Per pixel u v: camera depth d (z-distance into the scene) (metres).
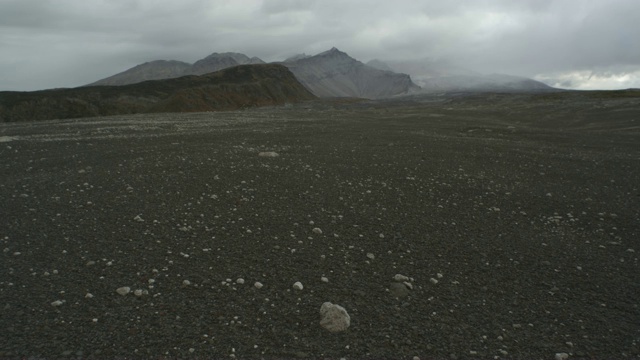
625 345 5.87
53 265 7.11
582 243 9.77
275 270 7.44
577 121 47.69
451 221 10.84
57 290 6.32
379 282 7.30
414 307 6.57
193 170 14.33
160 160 15.91
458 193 13.67
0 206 9.84
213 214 10.09
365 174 15.69
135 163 15.20
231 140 22.95
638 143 28.44
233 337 5.48
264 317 5.99
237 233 9.02
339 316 5.87
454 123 43.72
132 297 6.26
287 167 15.90
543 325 6.30
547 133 34.66
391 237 9.42
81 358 4.89
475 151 23.06
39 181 12.27
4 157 15.88
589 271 8.25
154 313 5.89
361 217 10.66
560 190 14.72
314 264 7.79
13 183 11.94
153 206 10.40
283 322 5.90
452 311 6.54
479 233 10.07
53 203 10.27
